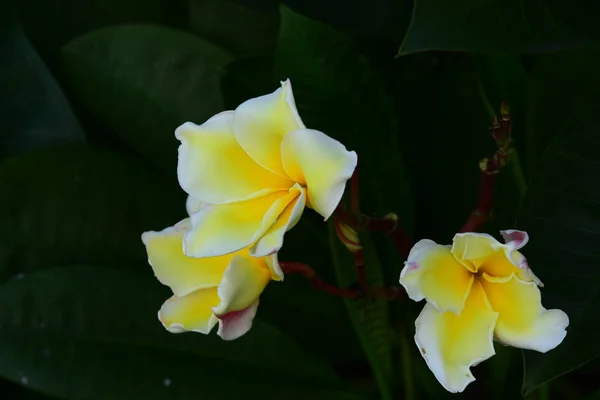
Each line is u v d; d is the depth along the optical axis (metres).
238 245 0.62
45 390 0.77
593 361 0.80
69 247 0.81
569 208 0.70
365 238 0.74
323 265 0.81
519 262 0.62
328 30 0.76
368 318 0.75
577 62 0.79
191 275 0.66
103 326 0.78
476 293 0.64
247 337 0.78
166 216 0.81
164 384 0.77
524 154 0.80
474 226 0.70
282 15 0.75
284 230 0.62
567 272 0.69
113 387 0.77
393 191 0.79
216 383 0.77
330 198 0.61
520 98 0.77
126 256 0.81
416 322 0.64
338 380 0.78
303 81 0.77
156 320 0.78
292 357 0.78
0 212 0.80
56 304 0.78
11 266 0.81
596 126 0.70
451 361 0.63
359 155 0.78
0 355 0.77
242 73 0.79
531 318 0.63
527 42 0.68
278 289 0.81
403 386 0.82
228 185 0.63
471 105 0.82
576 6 0.68
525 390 0.67
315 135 0.61
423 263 0.63
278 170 0.63
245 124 0.62
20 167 0.81
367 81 0.77
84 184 0.81
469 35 0.67
